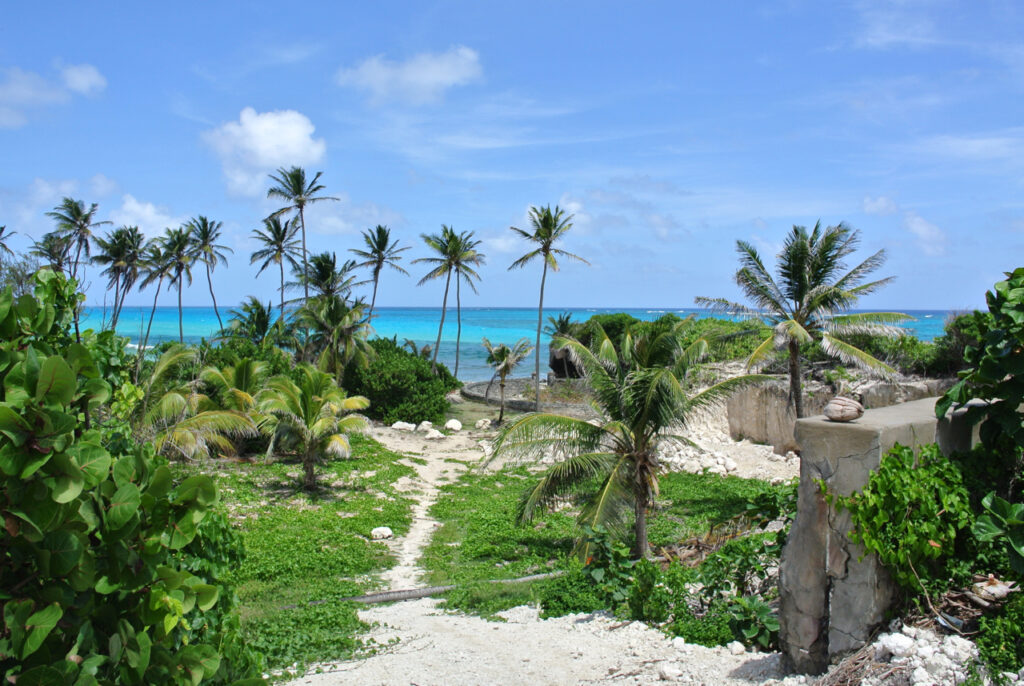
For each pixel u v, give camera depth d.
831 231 23.16
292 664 9.14
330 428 24.53
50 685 2.73
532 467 30.34
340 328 44.56
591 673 7.17
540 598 12.16
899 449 5.24
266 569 15.63
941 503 5.19
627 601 10.20
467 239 51.09
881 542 5.00
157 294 54.53
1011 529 4.70
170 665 3.33
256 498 22.52
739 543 8.99
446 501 24.75
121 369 4.95
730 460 27.77
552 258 41.62
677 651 7.44
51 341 3.58
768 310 24.33
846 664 4.97
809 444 5.52
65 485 2.75
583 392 18.75
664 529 19.17
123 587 3.15
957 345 26.97
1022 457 5.91
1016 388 5.42
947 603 5.26
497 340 105.44
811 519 5.52
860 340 30.09
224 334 53.81
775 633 7.00
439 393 42.31
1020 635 4.56
